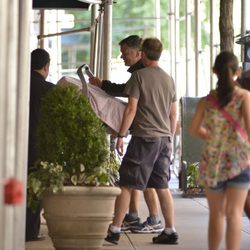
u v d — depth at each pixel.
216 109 13.52
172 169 49.81
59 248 16.19
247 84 16.20
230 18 25.73
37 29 53.62
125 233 20.16
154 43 18.27
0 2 9.45
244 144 13.39
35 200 16.36
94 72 31.19
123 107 18.83
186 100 32.56
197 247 18.00
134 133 18.08
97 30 30.95
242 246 18.09
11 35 9.89
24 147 14.24
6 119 9.73
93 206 15.97
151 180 18.31
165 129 18.19
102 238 16.25
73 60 70.81
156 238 18.45
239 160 13.35
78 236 16.05
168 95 18.31
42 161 16.55
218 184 13.42
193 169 32.00
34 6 29.95
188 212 25.72
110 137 20.20
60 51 64.12
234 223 13.37
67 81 18.61
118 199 17.98
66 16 65.75
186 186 31.98
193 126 13.81
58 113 16.42
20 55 14.32
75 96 16.64
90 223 16.02
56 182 15.84
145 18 63.00
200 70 46.97
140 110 18.11
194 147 32.38
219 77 13.59
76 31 33.56
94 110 18.31
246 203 15.72
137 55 19.52
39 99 18.27
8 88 9.81
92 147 16.38
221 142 13.42
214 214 13.57
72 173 16.28
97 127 16.56
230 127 13.45
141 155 17.95
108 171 16.80
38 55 18.48
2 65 9.48
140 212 25.67
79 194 15.84
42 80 18.38
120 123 18.72
